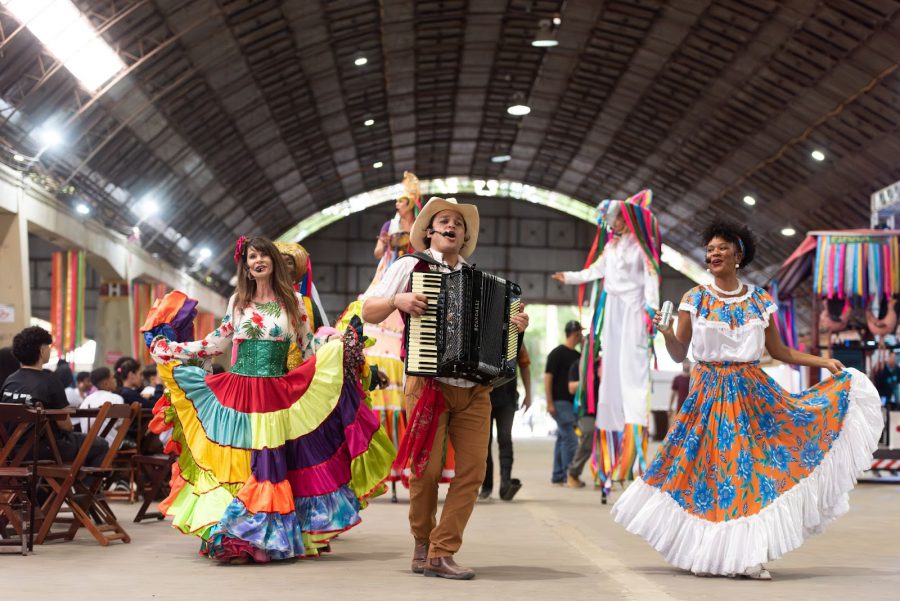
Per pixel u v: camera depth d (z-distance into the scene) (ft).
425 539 16.99
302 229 150.41
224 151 99.60
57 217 75.20
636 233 31.73
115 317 93.09
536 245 154.71
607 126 118.93
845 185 99.71
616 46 95.81
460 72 106.83
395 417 30.89
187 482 18.74
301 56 89.25
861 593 15.11
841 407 17.46
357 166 133.49
